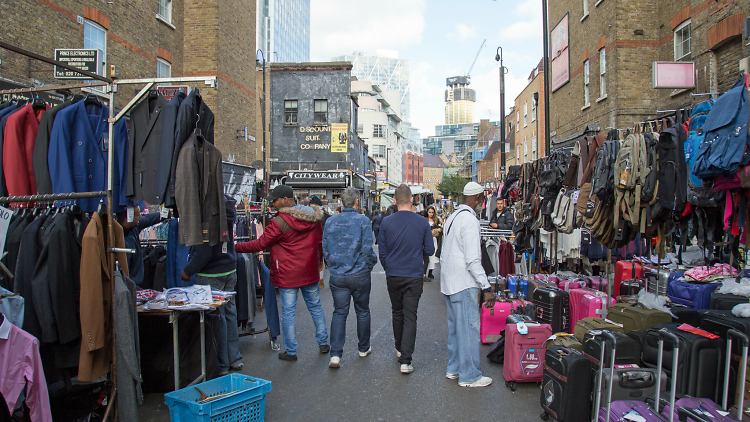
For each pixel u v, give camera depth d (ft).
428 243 17.39
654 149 14.40
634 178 14.44
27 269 11.39
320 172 97.55
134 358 12.14
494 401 14.32
